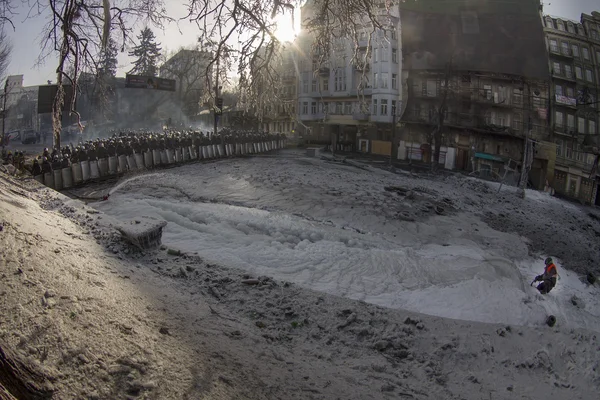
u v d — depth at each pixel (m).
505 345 7.16
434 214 21.77
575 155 42.34
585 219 32.47
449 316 8.11
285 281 8.47
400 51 44.72
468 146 43.38
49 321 3.98
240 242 11.43
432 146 44.28
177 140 30.31
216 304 6.80
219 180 23.30
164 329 4.82
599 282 17.62
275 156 39.44
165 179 22.72
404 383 5.66
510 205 30.02
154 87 35.25
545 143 41.66
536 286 13.10
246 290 7.59
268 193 20.88
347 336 6.81
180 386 3.84
